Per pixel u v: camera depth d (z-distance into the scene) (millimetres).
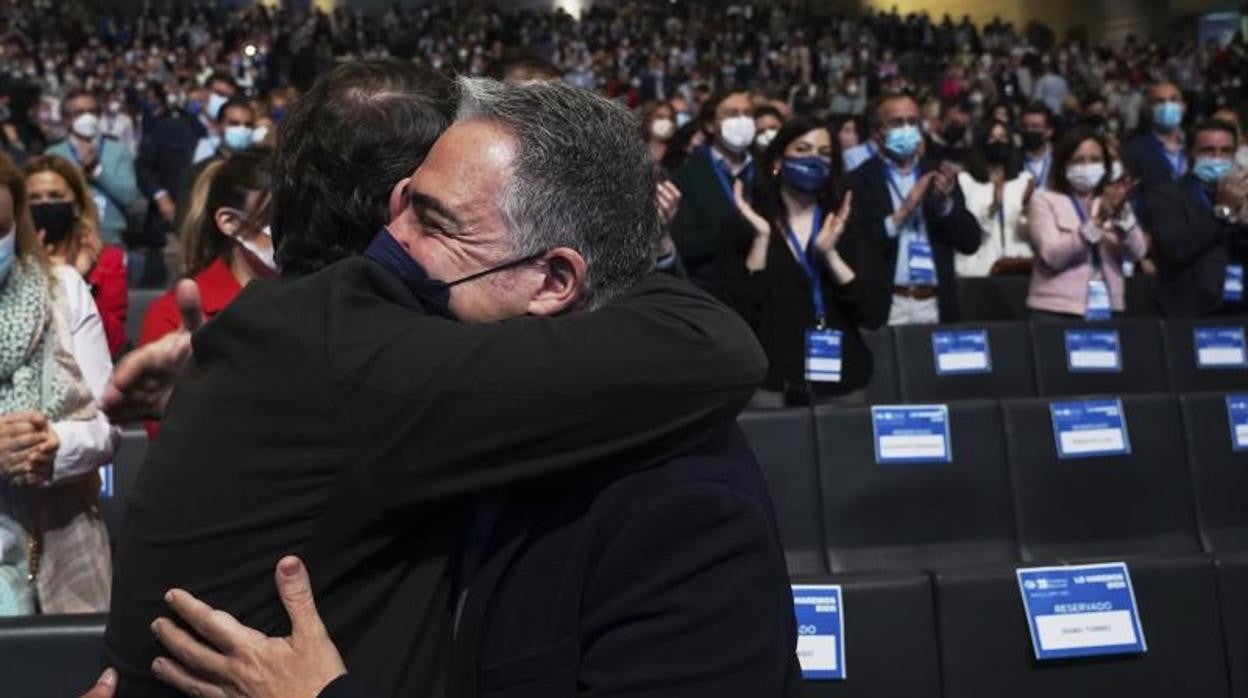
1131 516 3207
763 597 1044
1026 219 5262
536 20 33281
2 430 1925
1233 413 3293
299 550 1036
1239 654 2104
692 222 4746
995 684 2039
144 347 1473
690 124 6344
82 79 21953
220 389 1078
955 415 3182
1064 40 34875
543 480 1047
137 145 12664
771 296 3816
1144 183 6422
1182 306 5238
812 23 33906
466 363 1034
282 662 1005
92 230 3738
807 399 3824
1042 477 3188
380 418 1028
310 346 1060
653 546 1026
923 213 4836
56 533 2148
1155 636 2086
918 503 3141
